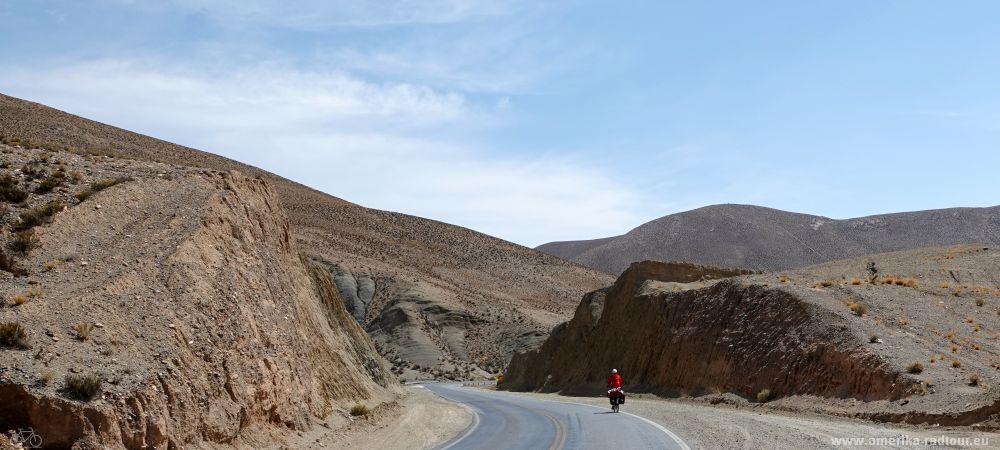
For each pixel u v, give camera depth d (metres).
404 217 180.88
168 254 19.22
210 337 17.78
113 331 15.66
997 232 191.62
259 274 22.73
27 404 12.92
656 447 18.14
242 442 17.14
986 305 38.69
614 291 58.00
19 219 19.00
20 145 26.95
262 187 28.80
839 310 34.06
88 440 12.99
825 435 19.22
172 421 14.95
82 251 18.55
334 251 135.75
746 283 42.22
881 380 27.19
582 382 55.41
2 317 14.73
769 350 35.06
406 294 119.25
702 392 38.91
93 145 132.38
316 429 21.28
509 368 77.00
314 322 28.45
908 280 42.78
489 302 126.12
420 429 26.11
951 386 25.02
